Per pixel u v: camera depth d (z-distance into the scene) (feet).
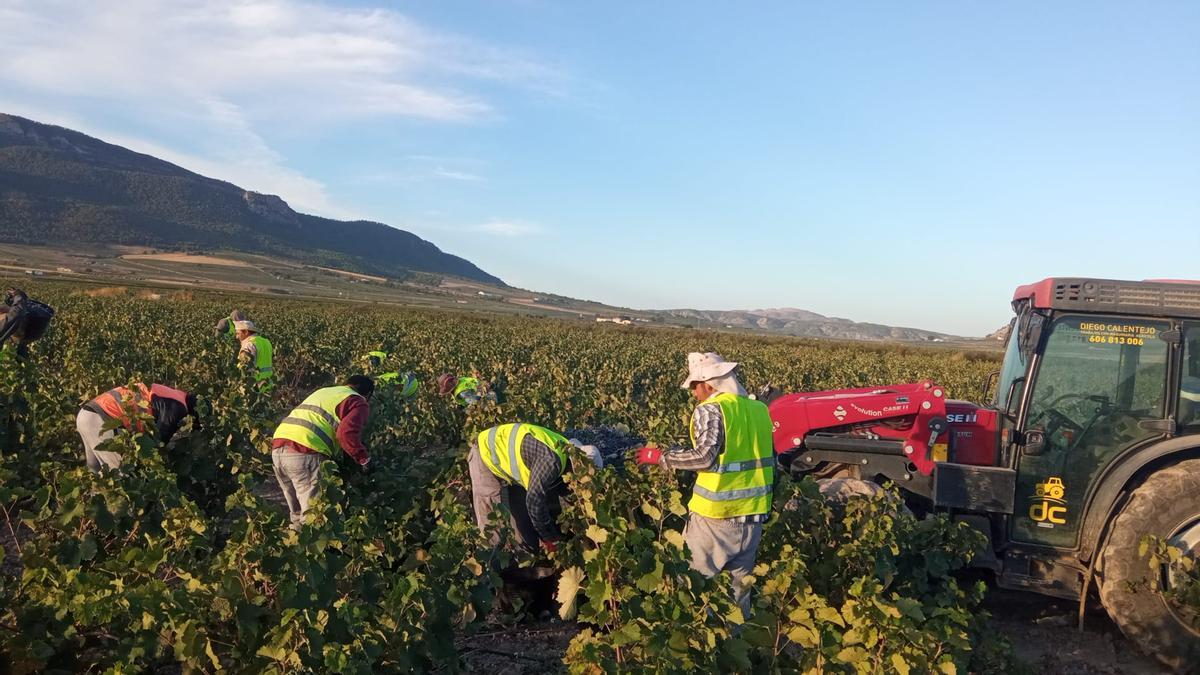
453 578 14.49
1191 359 17.65
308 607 12.25
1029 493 18.51
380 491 20.98
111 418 19.72
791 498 18.58
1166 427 17.51
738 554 15.29
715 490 14.85
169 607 11.91
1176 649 16.63
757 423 15.26
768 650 12.49
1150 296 17.63
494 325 149.69
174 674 14.67
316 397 20.15
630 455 18.58
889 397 20.48
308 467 19.74
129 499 16.92
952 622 14.83
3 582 14.23
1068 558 18.17
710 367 15.62
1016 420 18.70
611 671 11.20
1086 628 18.95
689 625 11.46
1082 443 18.17
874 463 20.76
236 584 12.01
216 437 23.03
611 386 51.19
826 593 17.02
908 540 17.63
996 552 18.80
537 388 34.37
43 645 12.79
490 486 18.19
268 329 74.18
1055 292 18.12
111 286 242.99
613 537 12.85
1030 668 15.25
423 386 41.70
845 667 11.65
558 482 17.57
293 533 13.50
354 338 76.28
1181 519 16.65
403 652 12.52
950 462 19.81
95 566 15.31
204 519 16.06
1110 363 18.10
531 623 18.26
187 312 103.09
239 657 11.85
